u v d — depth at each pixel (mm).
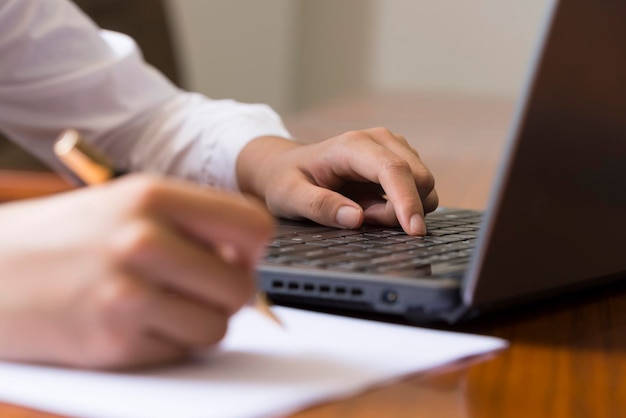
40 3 1260
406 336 563
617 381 500
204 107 1260
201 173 1174
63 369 473
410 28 4113
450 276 591
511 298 582
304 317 607
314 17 4195
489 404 455
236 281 464
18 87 1260
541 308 668
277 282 622
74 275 451
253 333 563
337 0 4164
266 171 1005
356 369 489
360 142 880
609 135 609
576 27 533
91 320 450
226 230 458
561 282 622
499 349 552
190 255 449
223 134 1163
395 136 931
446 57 4098
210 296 463
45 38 1254
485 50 4051
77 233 454
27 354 477
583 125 581
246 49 4195
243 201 472
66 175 1341
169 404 422
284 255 663
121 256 439
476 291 552
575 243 624
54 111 1281
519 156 534
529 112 528
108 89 1277
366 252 678
